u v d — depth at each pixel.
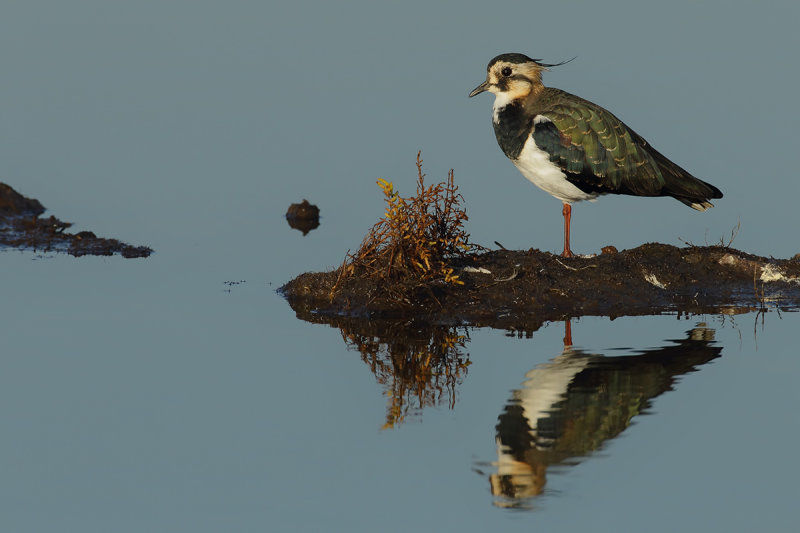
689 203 17.61
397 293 16.00
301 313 15.96
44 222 20.47
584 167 16.64
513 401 12.74
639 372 13.50
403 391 13.09
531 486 10.84
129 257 18.77
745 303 16.28
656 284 16.53
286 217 21.05
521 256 16.95
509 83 17.14
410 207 16.14
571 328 15.19
